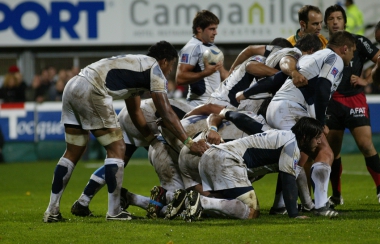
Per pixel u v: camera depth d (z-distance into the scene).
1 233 19.83
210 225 20.45
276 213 23.89
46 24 64.38
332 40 23.64
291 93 22.95
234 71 25.38
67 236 19.02
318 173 22.34
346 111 27.06
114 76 21.70
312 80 22.77
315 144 21.69
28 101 60.66
